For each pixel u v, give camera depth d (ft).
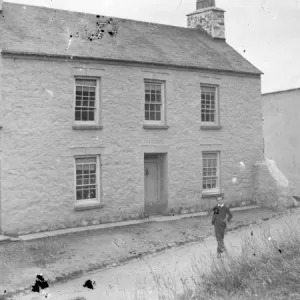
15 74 49.65
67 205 52.90
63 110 52.80
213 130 65.72
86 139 54.44
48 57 51.44
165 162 61.31
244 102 69.51
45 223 51.31
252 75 70.23
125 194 57.26
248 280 26.53
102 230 52.75
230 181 67.62
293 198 69.15
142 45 62.80
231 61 69.77
